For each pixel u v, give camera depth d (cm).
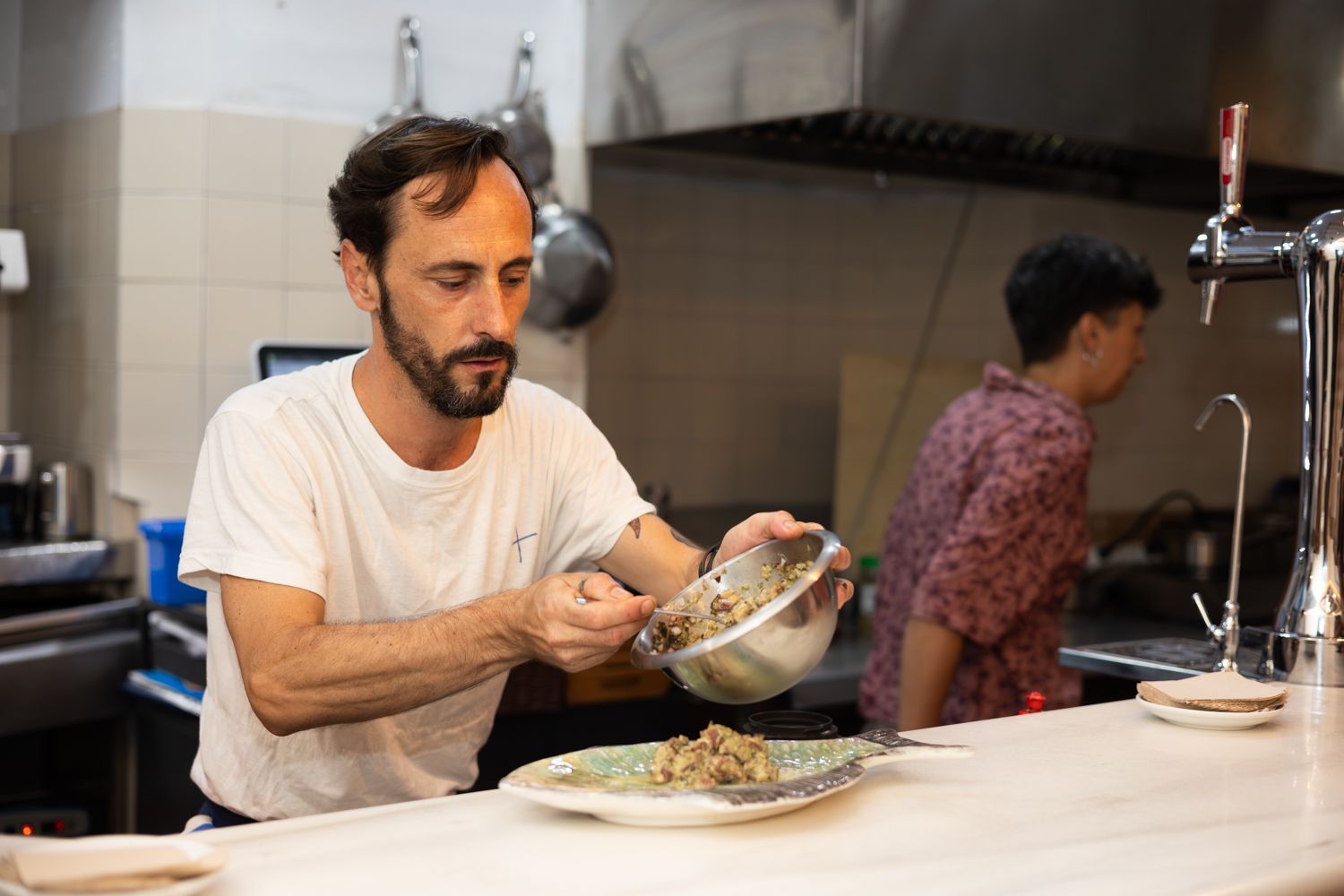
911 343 383
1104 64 263
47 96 311
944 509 223
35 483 296
